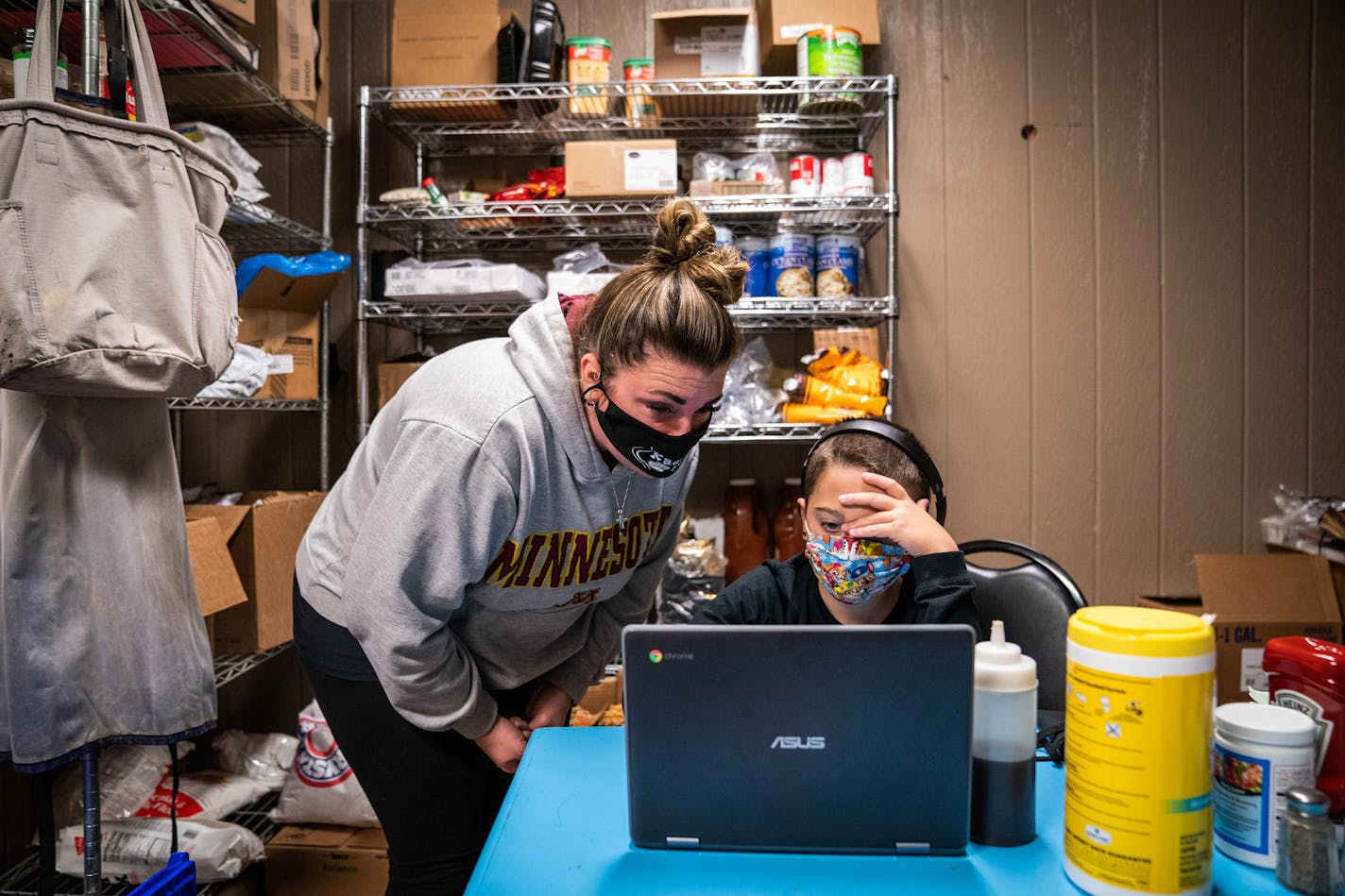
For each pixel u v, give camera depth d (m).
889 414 2.29
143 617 1.37
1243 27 2.58
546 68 2.31
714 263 1.00
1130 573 2.61
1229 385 2.60
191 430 2.64
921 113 2.60
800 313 2.35
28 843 2.13
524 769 0.89
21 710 1.25
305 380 2.33
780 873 0.69
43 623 1.27
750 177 2.36
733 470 2.58
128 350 1.26
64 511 1.30
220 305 1.39
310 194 2.64
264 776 2.31
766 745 0.72
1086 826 0.65
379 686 1.28
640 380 1.01
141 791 2.07
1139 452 2.60
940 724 0.71
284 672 2.62
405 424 1.12
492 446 1.08
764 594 1.39
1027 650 1.38
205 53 1.97
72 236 1.21
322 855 1.97
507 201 2.32
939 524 1.15
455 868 1.32
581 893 0.66
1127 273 2.60
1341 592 2.35
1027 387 2.60
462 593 1.14
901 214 2.60
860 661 0.71
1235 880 0.66
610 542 1.28
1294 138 2.58
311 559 1.32
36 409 1.27
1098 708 0.63
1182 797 0.61
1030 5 2.58
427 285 2.25
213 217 1.41
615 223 2.51
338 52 2.64
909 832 0.72
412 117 2.46
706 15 2.32
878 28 2.47
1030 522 2.62
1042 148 2.59
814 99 2.29
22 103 1.18
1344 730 0.70
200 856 1.86
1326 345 2.59
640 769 0.73
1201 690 0.61
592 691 2.22
